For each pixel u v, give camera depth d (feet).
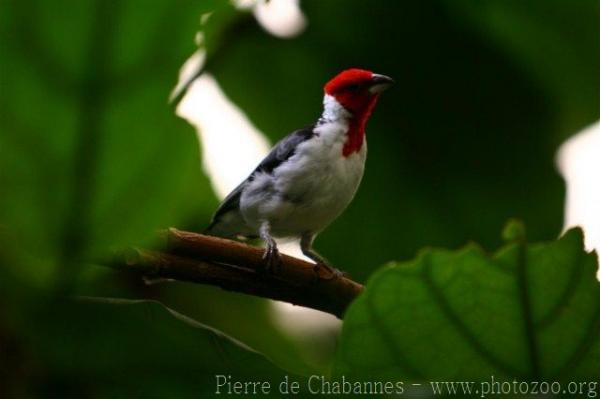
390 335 8.92
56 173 6.44
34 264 6.83
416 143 22.86
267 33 22.75
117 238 6.66
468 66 22.39
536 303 8.79
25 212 6.49
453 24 22.22
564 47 21.49
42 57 6.25
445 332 8.93
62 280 6.99
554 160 22.31
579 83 21.80
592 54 21.38
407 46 22.74
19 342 7.85
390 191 23.00
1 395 7.88
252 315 24.73
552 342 8.95
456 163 22.62
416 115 22.79
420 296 8.77
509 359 9.03
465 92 22.47
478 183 22.53
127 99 6.40
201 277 15.02
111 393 8.84
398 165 22.82
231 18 19.17
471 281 8.76
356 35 22.88
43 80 6.28
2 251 6.68
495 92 22.40
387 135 22.70
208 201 22.72
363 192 23.22
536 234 22.36
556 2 20.86
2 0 6.08
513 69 22.12
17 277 6.99
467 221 22.71
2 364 7.86
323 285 16.26
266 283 15.85
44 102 6.31
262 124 23.45
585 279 8.68
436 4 22.03
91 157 6.46
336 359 9.02
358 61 23.13
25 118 6.33
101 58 6.31
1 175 6.39
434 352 9.00
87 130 6.40
